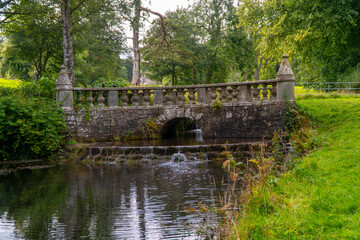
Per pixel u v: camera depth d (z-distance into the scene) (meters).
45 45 20.20
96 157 10.87
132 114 13.30
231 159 5.57
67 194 6.87
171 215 5.36
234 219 4.57
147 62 25.66
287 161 7.60
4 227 5.04
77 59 23.44
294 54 20.80
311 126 11.26
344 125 10.47
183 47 24.20
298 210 4.16
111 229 4.85
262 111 12.17
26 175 8.92
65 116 12.62
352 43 19.00
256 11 24.12
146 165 9.77
